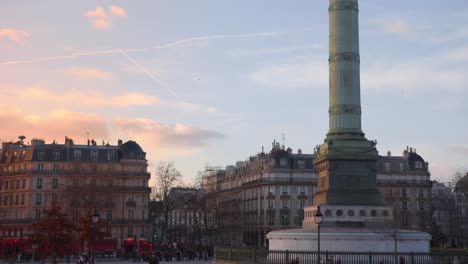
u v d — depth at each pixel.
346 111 84.62
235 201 191.25
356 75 85.75
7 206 158.62
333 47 86.25
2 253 115.56
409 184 172.00
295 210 165.38
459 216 181.88
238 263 69.25
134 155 160.75
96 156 159.25
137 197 158.88
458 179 177.50
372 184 82.81
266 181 166.62
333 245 73.88
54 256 76.00
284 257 66.25
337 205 80.75
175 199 188.50
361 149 83.06
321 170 85.56
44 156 156.50
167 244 152.25
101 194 143.62
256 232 171.50
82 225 97.19
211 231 189.75
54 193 154.75
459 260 63.41
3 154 165.25
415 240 74.62
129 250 144.62
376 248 73.62
